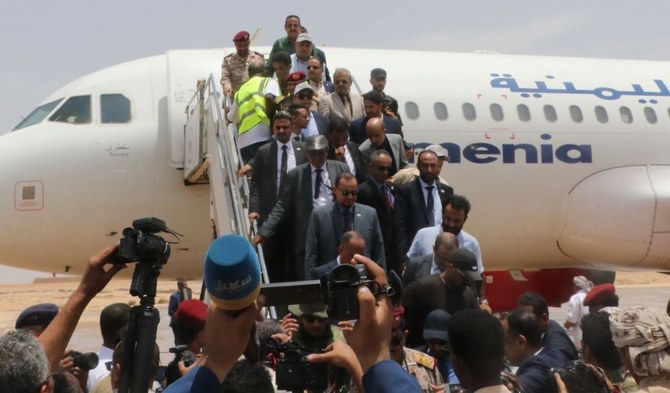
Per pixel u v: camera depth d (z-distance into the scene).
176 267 16.39
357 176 11.53
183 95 15.88
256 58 14.42
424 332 7.17
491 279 19.38
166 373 5.74
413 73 17.58
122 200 15.50
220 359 3.03
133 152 15.59
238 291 2.89
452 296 8.26
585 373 5.25
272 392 4.11
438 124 17.09
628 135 18.41
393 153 11.77
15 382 3.25
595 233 18.12
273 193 11.03
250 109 12.73
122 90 16.11
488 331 4.29
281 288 3.73
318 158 10.31
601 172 18.17
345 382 4.58
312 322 5.55
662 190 18.16
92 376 7.64
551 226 18.08
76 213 15.41
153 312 3.73
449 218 9.77
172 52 16.98
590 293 9.24
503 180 17.45
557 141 17.83
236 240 2.89
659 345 4.45
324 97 13.12
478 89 17.73
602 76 19.06
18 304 46.59
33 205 15.31
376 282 3.45
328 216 9.60
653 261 18.73
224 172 11.79
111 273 3.80
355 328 3.39
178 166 15.45
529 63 18.84
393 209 10.74
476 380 4.34
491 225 17.66
